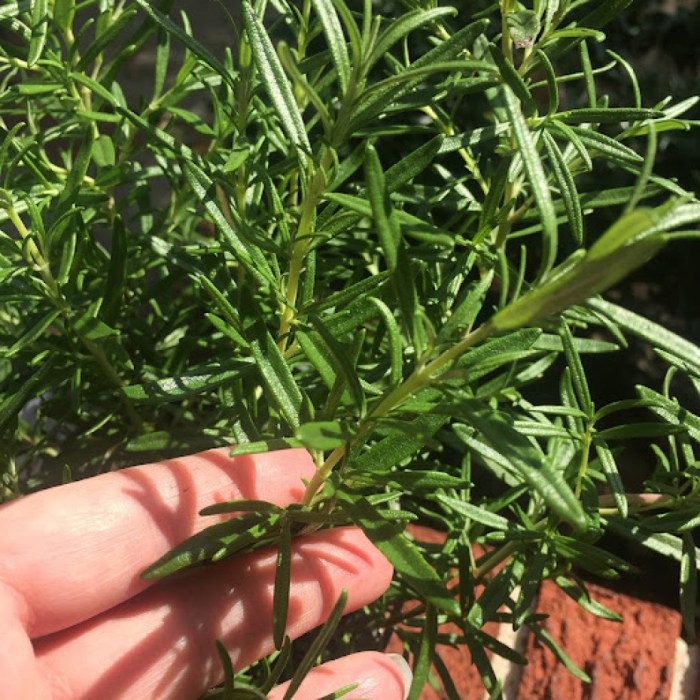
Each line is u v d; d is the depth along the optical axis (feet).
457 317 0.44
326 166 0.52
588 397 0.61
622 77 1.26
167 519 0.66
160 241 0.73
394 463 0.52
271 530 0.59
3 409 0.66
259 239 0.57
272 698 0.68
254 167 0.62
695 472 0.64
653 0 1.31
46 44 0.80
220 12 1.75
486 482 1.03
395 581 0.83
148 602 0.69
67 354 0.73
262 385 0.73
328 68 0.83
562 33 0.59
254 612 0.70
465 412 0.42
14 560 0.62
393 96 0.51
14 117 0.98
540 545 0.66
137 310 0.88
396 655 0.76
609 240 0.32
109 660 0.66
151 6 0.62
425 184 1.08
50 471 0.84
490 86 0.59
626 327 0.43
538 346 0.68
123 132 0.85
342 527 0.73
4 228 0.91
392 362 0.47
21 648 0.61
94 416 0.87
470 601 0.69
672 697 0.85
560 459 0.74
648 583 1.01
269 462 0.68
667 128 0.62
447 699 0.87
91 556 0.64
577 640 0.89
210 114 1.44
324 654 0.85
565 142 0.82
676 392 1.14
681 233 0.48
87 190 0.72
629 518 0.70
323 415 0.53
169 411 0.87
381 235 0.44
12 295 0.65
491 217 0.62
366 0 0.48
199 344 0.79
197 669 0.68
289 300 0.59
